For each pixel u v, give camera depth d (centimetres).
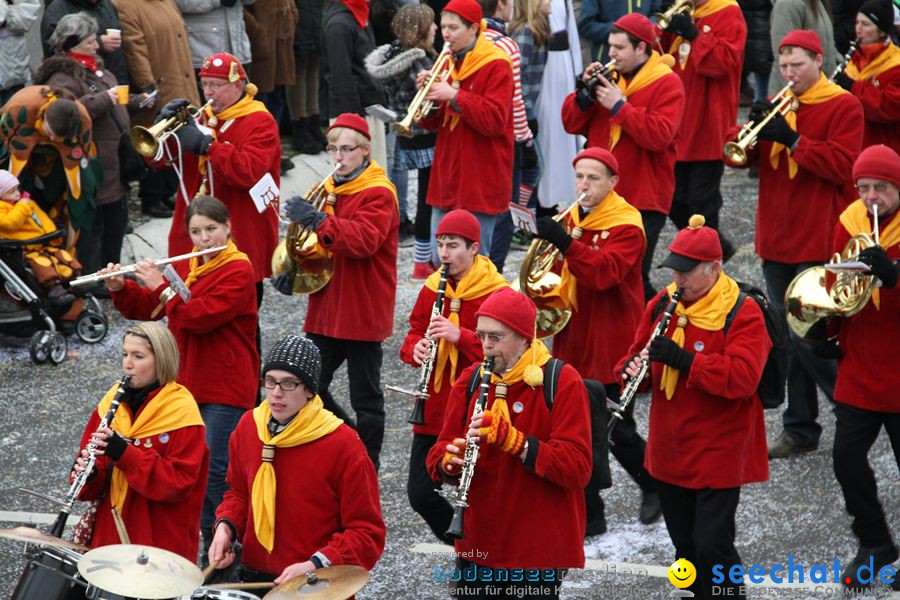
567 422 2081
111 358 3866
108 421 2148
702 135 4225
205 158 3266
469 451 2078
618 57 3534
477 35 3566
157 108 4578
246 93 3359
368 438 3075
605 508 3020
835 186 3306
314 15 5309
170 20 4578
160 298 2750
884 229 2602
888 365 2559
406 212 4866
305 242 3025
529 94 4388
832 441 3303
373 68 4216
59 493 3088
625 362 2488
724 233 4819
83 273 4097
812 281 2633
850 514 2634
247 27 5088
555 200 4634
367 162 3058
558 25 4525
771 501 3017
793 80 3275
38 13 4566
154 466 2152
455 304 2652
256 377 2862
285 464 2073
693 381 2319
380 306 3033
